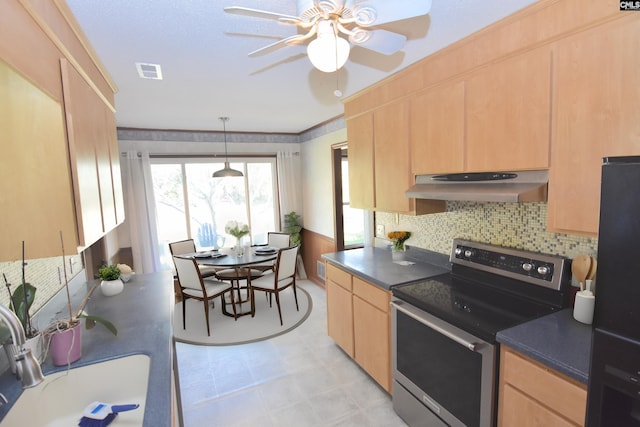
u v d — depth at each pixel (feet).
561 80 4.71
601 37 4.23
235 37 5.80
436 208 8.07
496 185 5.72
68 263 7.69
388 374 7.68
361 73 7.93
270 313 13.37
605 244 2.85
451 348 5.74
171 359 4.75
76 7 4.64
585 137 4.47
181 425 6.79
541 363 4.27
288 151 17.84
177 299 15.66
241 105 10.96
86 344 5.17
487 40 5.74
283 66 7.36
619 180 2.72
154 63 6.87
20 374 3.90
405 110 7.79
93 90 5.74
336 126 13.87
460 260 7.53
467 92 6.22
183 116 12.52
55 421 4.27
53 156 4.09
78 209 4.35
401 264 8.96
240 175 13.84
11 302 4.52
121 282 7.88
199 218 16.72
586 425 3.18
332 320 10.21
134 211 14.83
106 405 4.16
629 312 2.74
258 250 14.34
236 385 8.65
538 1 4.82
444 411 6.01
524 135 5.26
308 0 3.80
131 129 14.76
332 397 8.07
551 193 4.95
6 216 3.75
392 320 7.29
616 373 2.87
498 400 5.00
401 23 5.49
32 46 3.56
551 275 5.75
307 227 17.85
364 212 11.98
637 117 3.95
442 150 6.86
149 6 4.73
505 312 5.58
